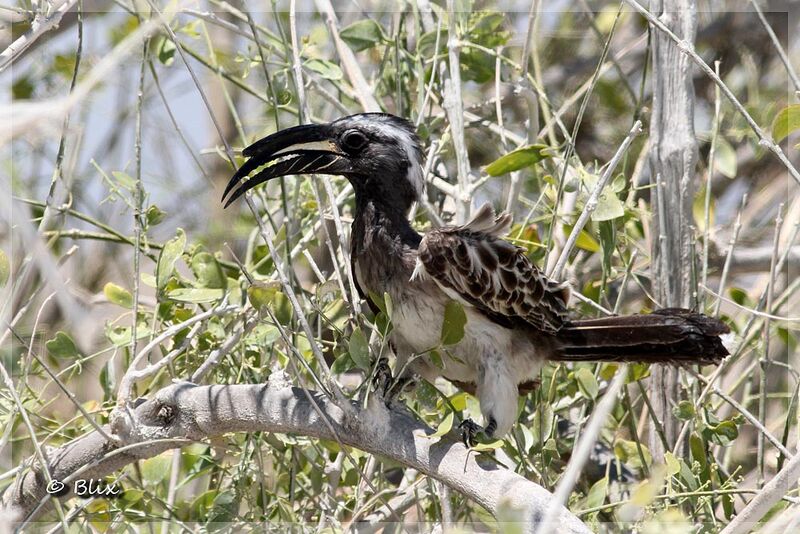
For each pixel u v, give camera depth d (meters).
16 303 8.88
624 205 9.27
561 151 10.66
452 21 9.46
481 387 8.02
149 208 8.90
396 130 8.40
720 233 12.70
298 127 8.41
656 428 8.77
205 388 7.44
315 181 8.80
